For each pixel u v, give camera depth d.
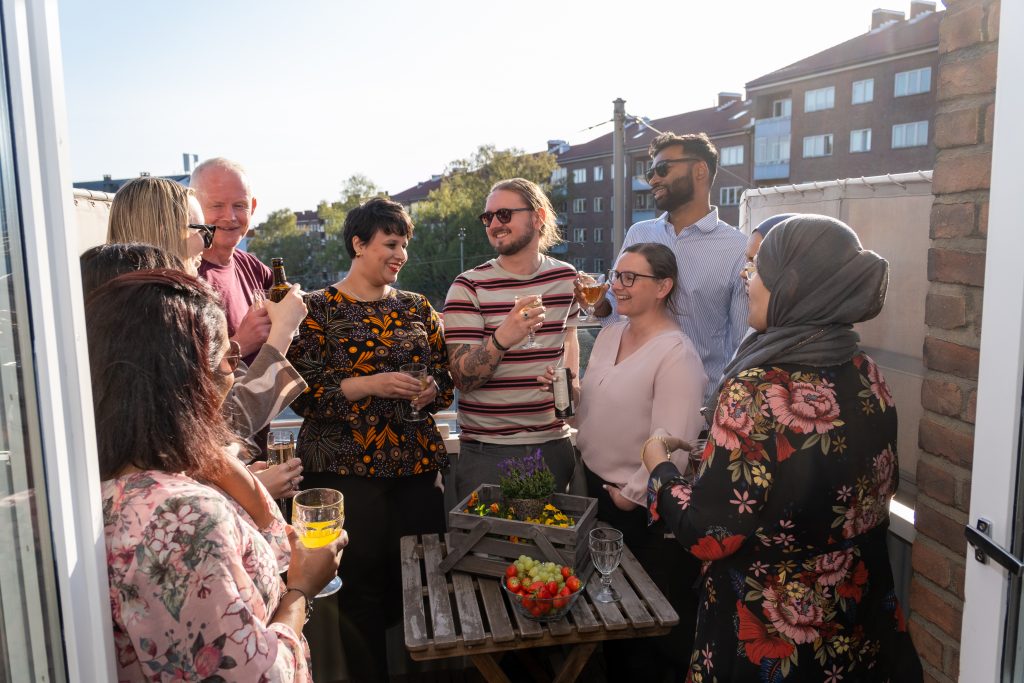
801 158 43.16
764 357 1.27
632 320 2.32
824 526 1.23
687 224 2.77
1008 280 1.12
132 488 0.88
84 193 2.46
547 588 1.67
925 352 1.59
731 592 1.30
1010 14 1.10
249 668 0.86
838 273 1.23
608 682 2.40
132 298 0.94
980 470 1.19
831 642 1.26
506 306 2.49
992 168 1.16
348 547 2.29
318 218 62.94
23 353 0.67
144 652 0.84
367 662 2.33
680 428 2.11
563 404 2.26
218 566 0.85
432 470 2.41
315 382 2.27
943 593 1.55
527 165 47.34
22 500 0.69
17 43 0.64
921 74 37.50
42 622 0.70
